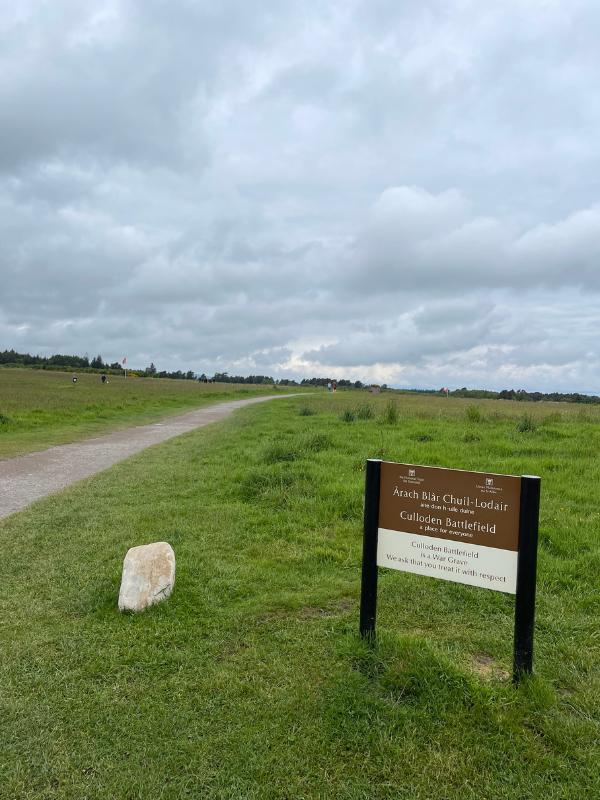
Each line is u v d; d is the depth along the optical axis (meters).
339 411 26.53
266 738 3.01
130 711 3.25
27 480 10.12
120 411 27.14
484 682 3.43
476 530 3.40
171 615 4.45
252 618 4.41
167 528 6.74
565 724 3.09
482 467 9.99
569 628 4.33
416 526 3.60
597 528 6.51
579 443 12.59
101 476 10.18
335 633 4.16
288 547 6.15
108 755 2.90
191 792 2.65
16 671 3.66
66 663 3.77
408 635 3.88
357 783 2.70
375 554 3.76
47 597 4.86
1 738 3.02
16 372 86.06
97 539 6.37
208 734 3.05
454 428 15.91
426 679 3.37
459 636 4.20
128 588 4.56
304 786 2.69
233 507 7.70
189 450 13.52
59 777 2.75
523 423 15.32
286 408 30.58
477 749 2.90
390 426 16.77
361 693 3.35
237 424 20.78
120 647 3.96
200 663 3.77
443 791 2.65
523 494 3.26
